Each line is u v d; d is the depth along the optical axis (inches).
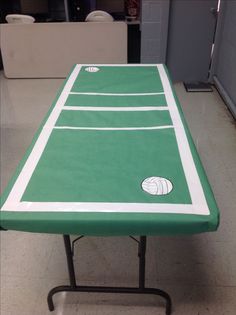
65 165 44.6
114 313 54.9
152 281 60.1
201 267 62.6
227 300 56.5
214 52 147.9
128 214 35.8
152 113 60.0
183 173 42.4
